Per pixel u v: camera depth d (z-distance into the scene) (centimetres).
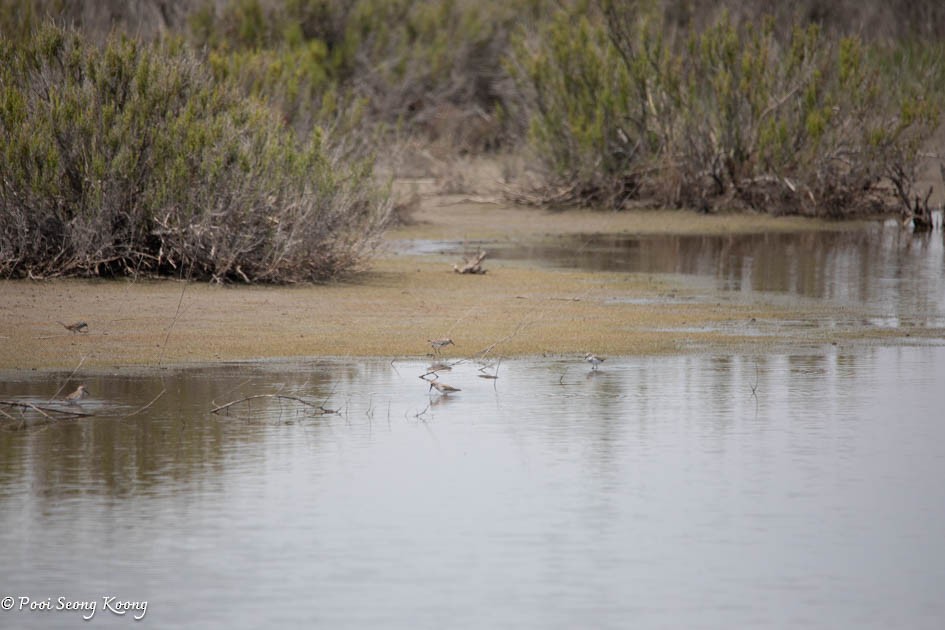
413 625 2017
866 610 2088
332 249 5650
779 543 2373
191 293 5056
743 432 3141
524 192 9888
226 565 2250
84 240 5269
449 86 13325
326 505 2562
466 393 3541
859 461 2891
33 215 5253
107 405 3350
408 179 11225
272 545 2342
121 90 5616
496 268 6259
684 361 4003
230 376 3706
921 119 9094
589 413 3325
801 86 9238
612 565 2264
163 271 5441
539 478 2748
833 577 2220
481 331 4447
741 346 4253
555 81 9769
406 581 2188
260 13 12056
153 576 2202
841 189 9206
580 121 9425
